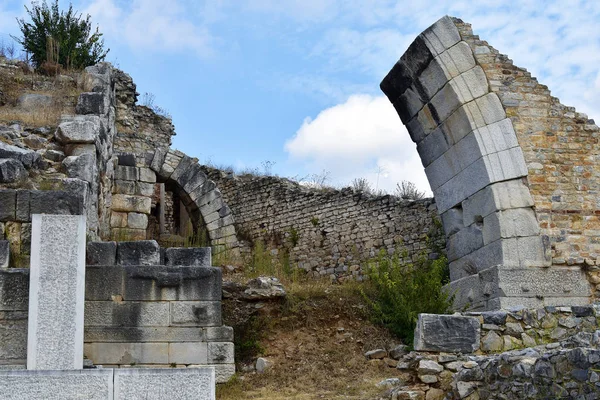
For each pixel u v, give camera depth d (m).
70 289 8.59
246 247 23.89
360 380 10.49
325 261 21.78
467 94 12.45
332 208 21.94
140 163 17.72
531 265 11.69
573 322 9.11
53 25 21.42
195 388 6.66
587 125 12.48
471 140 12.36
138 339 9.67
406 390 8.62
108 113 14.95
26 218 9.87
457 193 12.81
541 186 12.11
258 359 11.16
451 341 8.91
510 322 9.10
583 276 11.77
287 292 12.80
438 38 12.67
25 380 6.51
